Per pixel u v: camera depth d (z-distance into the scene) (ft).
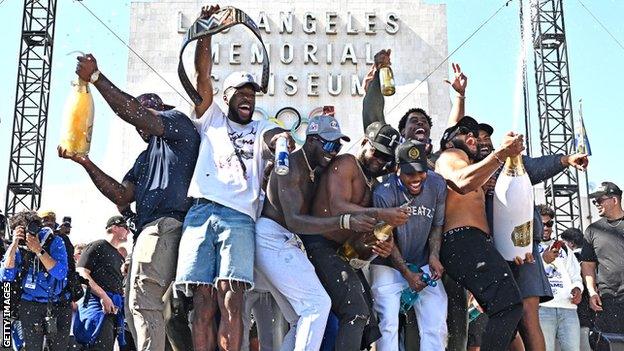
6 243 30.53
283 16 94.94
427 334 19.90
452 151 20.54
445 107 93.81
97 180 20.13
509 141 18.10
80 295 28.63
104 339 29.48
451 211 20.21
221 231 17.95
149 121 18.43
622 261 28.43
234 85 19.07
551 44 87.66
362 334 18.56
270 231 18.52
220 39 93.91
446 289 21.25
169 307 20.58
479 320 24.59
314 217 18.12
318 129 18.53
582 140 22.03
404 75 94.79
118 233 31.55
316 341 17.79
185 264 17.75
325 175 18.81
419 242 19.85
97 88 17.98
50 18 84.58
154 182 18.88
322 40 94.99
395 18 96.17
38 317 26.76
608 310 28.53
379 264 20.18
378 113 22.13
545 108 86.38
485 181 19.10
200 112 19.34
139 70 93.86
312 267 18.42
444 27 96.02
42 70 83.41
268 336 20.79
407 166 18.98
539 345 21.45
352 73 94.17
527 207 20.15
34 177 81.00
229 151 18.63
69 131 18.97
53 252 27.17
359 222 17.62
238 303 17.95
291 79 93.30
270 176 18.95
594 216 87.04
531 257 20.66
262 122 19.30
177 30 95.30
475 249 19.54
